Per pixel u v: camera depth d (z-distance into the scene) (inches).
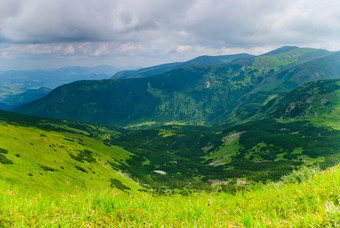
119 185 3678.6
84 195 224.2
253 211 194.9
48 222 168.9
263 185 266.4
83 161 4035.4
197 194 244.4
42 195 223.3
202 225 172.1
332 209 151.5
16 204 190.1
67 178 2694.4
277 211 192.1
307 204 181.0
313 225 145.9
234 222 171.9
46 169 2623.0
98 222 181.3
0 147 2721.5
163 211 197.5
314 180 226.1
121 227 175.0
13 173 2032.5
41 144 3740.2
